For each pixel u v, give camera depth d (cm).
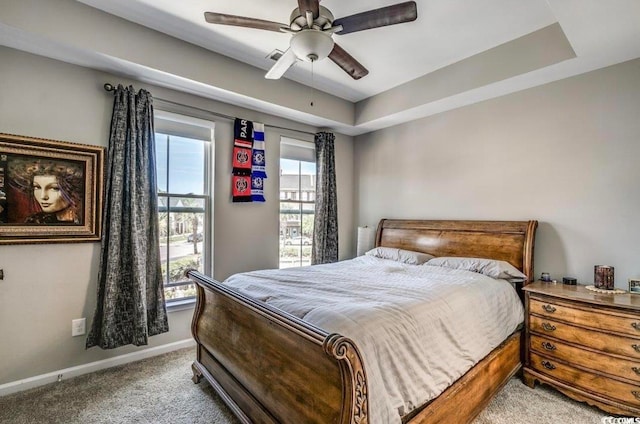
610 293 219
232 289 189
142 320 248
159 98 281
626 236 233
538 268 277
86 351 245
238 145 328
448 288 209
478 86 281
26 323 222
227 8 222
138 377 238
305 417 135
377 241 398
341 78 334
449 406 160
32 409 198
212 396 213
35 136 225
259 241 351
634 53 223
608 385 195
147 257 264
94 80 248
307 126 396
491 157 308
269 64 306
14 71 218
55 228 230
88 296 245
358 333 137
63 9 210
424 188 366
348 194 446
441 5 215
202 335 227
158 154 289
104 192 250
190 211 309
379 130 417
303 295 187
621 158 236
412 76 328
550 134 271
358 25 178
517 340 236
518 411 200
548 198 272
